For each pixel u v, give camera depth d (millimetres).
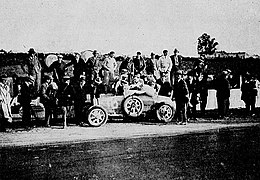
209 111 16031
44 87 13125
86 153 8695
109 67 15414
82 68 15070
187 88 13898
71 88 13086
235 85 17172
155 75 16203
